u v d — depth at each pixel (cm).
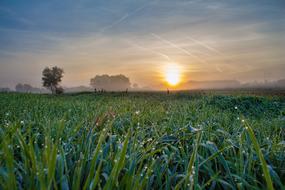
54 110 618
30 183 134
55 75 5800
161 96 1842
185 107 676
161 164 206
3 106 639
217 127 393
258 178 191
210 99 998
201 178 203
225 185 176
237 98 944
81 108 630
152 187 179
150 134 336
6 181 131
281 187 158
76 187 133
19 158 221
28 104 732
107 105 748
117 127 370
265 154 213
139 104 831
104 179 169
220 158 188
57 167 163
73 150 212
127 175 149
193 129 296
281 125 416
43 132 295
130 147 219
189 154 237
